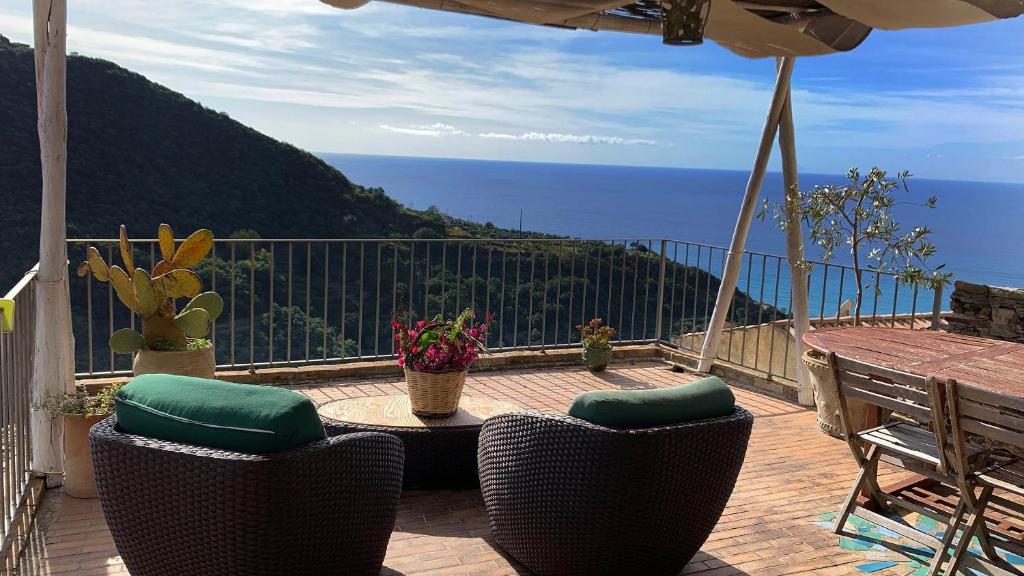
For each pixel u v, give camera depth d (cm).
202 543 230
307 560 239
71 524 339
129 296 418
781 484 416
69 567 300
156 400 241
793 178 571
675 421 277
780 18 417
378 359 614
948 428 322
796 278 567
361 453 250
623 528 271
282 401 234
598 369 650
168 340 418
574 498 273
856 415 484
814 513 378
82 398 371
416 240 612
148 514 235
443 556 319
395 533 342
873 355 370
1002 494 411
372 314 1408
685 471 272
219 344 1323
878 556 332
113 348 405
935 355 370
